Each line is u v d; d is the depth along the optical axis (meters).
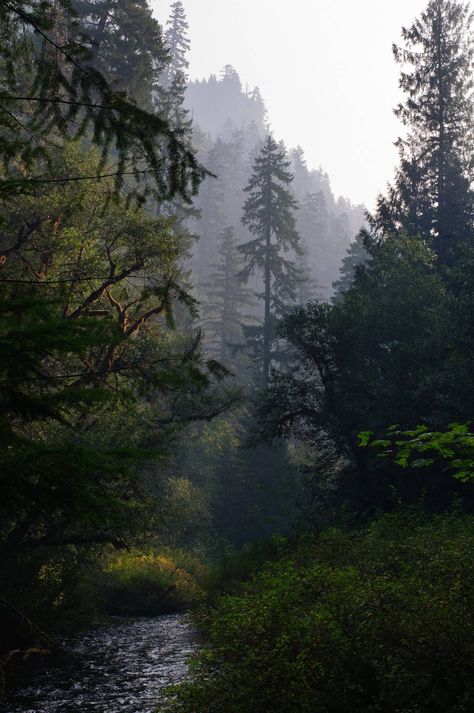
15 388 4.00
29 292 5.51
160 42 36.91
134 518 17.53
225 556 24.09
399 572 10.95
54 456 3.80
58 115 6.78
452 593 8.25
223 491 50.59
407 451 8.04
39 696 13.03
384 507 26.64
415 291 28.19
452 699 6.98
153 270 21.72
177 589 28.36
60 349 3.94
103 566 27.12
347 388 28.16
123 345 18.72
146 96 37.53
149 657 16.97
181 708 8.83
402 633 7.89
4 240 19.48
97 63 37.12
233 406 25.16
